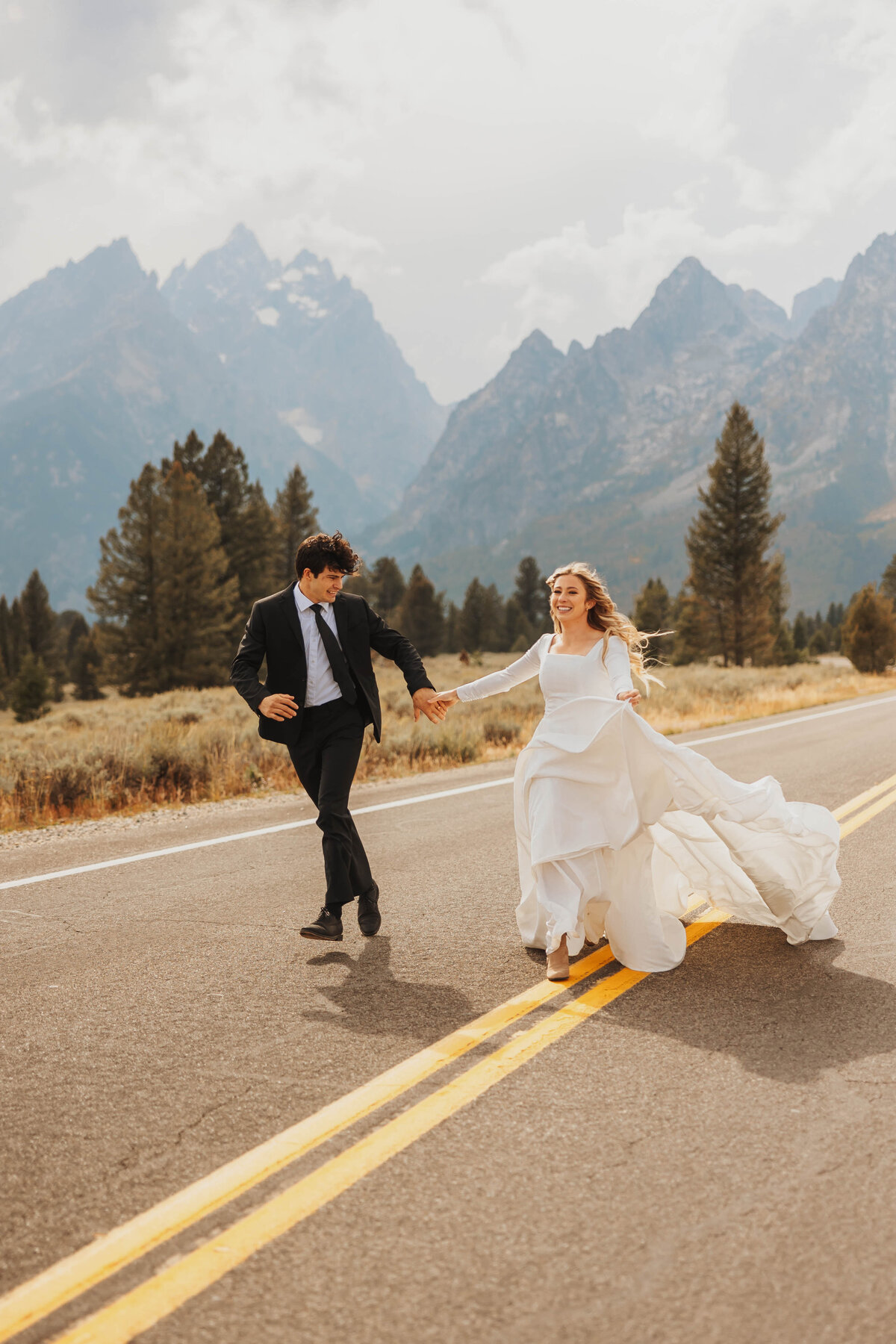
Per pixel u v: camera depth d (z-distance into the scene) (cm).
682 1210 242
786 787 975
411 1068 329
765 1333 197
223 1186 255
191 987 419
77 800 977
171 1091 315
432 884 609
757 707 2222
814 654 10762
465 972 434
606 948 472
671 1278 215
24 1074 330
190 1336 199
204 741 1221
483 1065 331
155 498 4778
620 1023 369
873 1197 247
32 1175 263
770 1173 259
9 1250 230
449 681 4619
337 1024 372
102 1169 266
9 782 963
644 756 423
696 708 2217
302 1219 240
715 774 416
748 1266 219
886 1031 358
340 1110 299
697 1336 197
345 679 476
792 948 466
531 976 428
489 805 912
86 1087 319
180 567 4709
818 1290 211
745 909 487
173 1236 234
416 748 1314
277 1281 216
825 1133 281
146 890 604
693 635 5984
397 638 507
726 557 5678
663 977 424
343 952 468
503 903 559
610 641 451
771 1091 309
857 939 478
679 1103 302
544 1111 297
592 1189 253
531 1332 198
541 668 455
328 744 484
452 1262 222
